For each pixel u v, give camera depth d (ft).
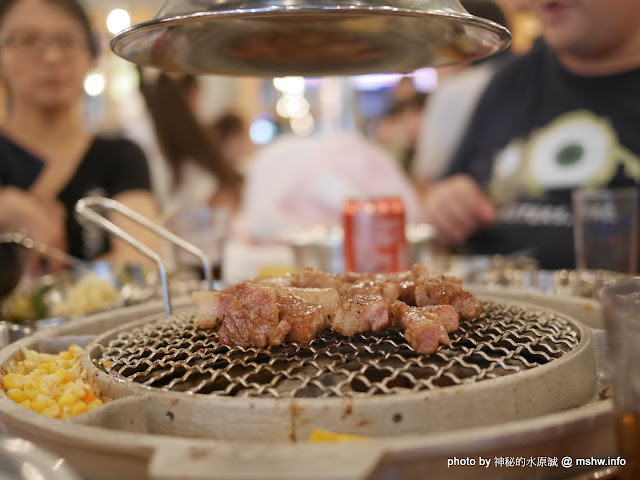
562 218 9.82
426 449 2.35
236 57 4.26
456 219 9.76
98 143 11.73
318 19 3.60
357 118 16.19
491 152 11.23
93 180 11.63
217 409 2.85
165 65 4.28
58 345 4.41
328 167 11.57
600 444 2.76
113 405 2.89
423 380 2.92
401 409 2.76
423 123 14.01
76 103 11.69
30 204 10.97
